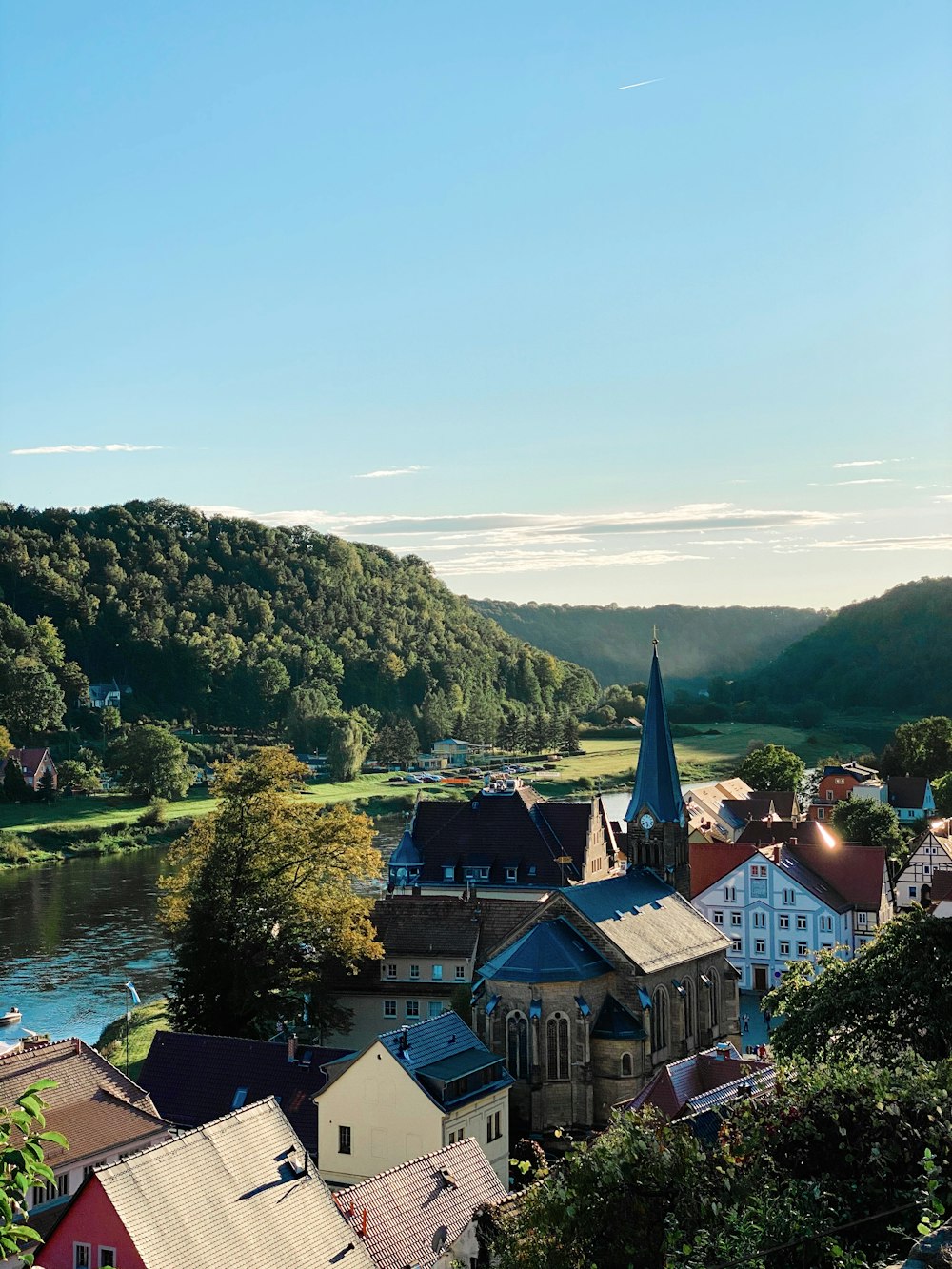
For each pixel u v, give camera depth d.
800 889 133.38
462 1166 65.94
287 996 104.50
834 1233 33.03
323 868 107.81
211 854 107.00
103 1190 51.31
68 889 193.88
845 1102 37.59
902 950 67.88
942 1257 20.70
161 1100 85.31
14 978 135.75
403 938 111.25
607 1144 40.50
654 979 98.06
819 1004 68.25
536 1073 93.62
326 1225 56.41
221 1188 54.69
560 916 99.06
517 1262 41.19
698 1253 33.22
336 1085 79.44
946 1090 37.44
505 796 141.88
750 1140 37.66
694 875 137.50
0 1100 72.56
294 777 113.25
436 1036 82.94
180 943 107.69
